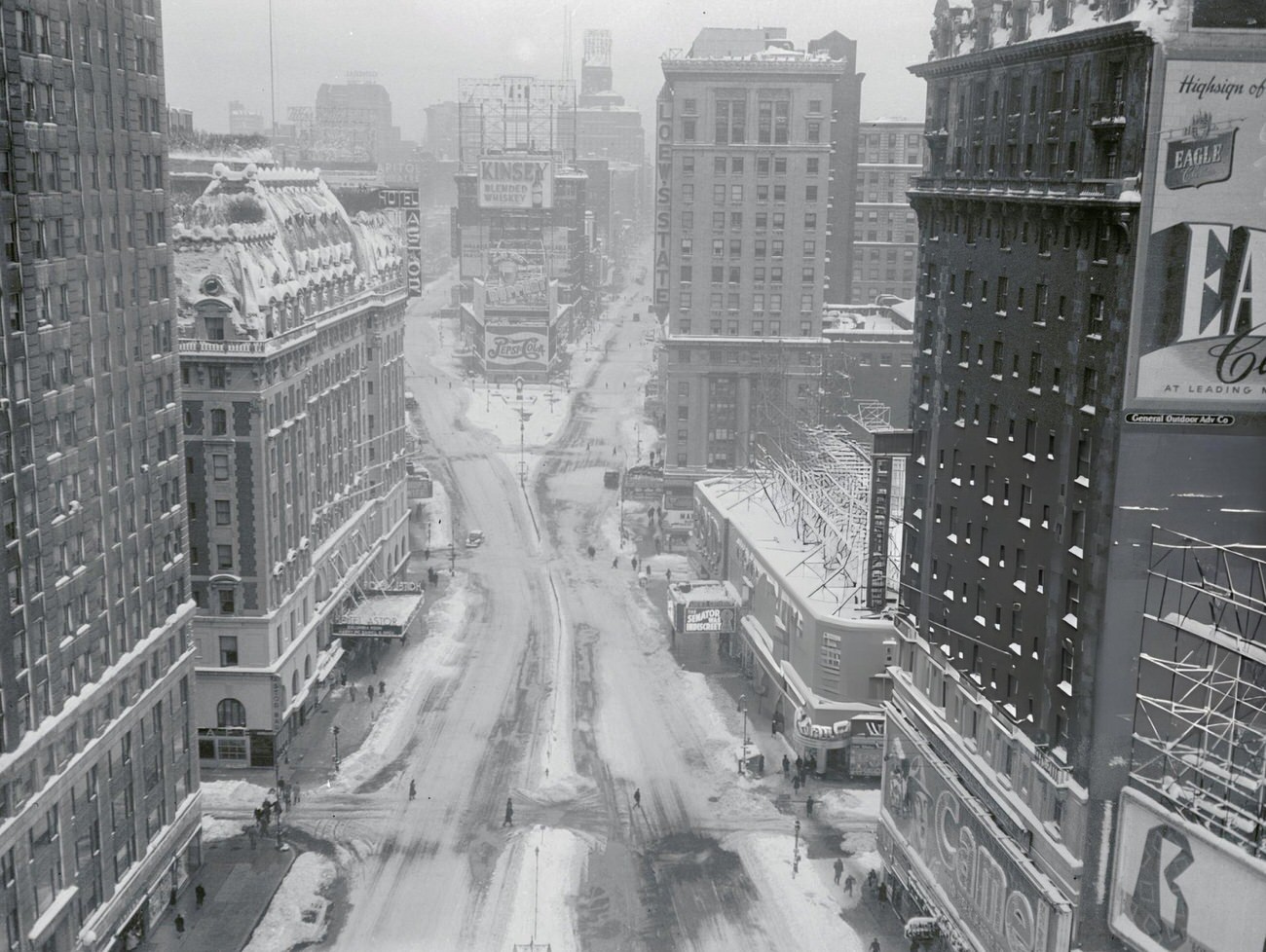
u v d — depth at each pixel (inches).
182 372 3548.2
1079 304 2220.7
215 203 3818.9
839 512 4212.6
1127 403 2089.1
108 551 2576.3
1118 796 2218.3
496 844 3255.4
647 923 2901.1
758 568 4365.2
